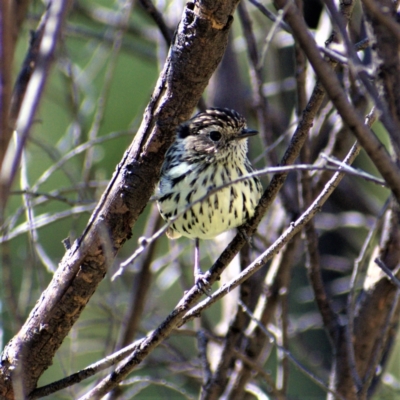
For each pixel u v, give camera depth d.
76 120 12.49
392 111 5.69
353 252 16.56
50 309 8.12
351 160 7.19
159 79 7.95
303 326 15.38
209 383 10.62
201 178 10.23
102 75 18.66
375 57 5.75
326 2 5.53
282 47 15.94
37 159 17.72
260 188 10.62
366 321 10.09
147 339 8.00
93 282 8.09
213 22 7.38
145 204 8.11
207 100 15.30
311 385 16.95
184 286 12.82
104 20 16.30
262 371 10.20
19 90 7.50
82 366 16.62
